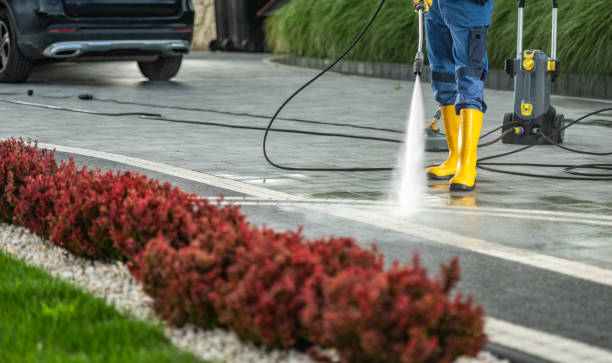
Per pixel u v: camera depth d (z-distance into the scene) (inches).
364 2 858.8
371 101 609.6
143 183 224.5
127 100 590.2
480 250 232.5
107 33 651.5
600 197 303.9
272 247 159.2
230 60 978.1
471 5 316.8
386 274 140.6
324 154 389.1
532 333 170.7
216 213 201.0
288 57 952.9
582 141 438.0
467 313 137.8
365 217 268.4
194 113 528.7
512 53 706.2
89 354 155.0
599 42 634.2
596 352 161.2
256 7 1118.4
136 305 182.7
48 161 261.6
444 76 339.3
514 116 426.9
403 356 129.2
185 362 148.7
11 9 650.8
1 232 241.6
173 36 680.4
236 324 153.1
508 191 313.4
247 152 390.9
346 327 133.2
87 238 210.1
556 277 209.2
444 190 315.0
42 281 193.2
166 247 171.0
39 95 606.2
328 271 151.7
